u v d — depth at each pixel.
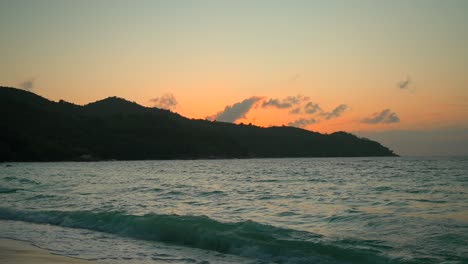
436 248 10.02
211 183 34.38
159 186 30.78
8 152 134.00
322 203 19.09
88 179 40.72
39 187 29.75
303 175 45.97
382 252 9.86
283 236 11.48
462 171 48.53
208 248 11.27
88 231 13.63
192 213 16.44
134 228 13.50
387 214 14.97
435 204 17.53
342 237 11.44
